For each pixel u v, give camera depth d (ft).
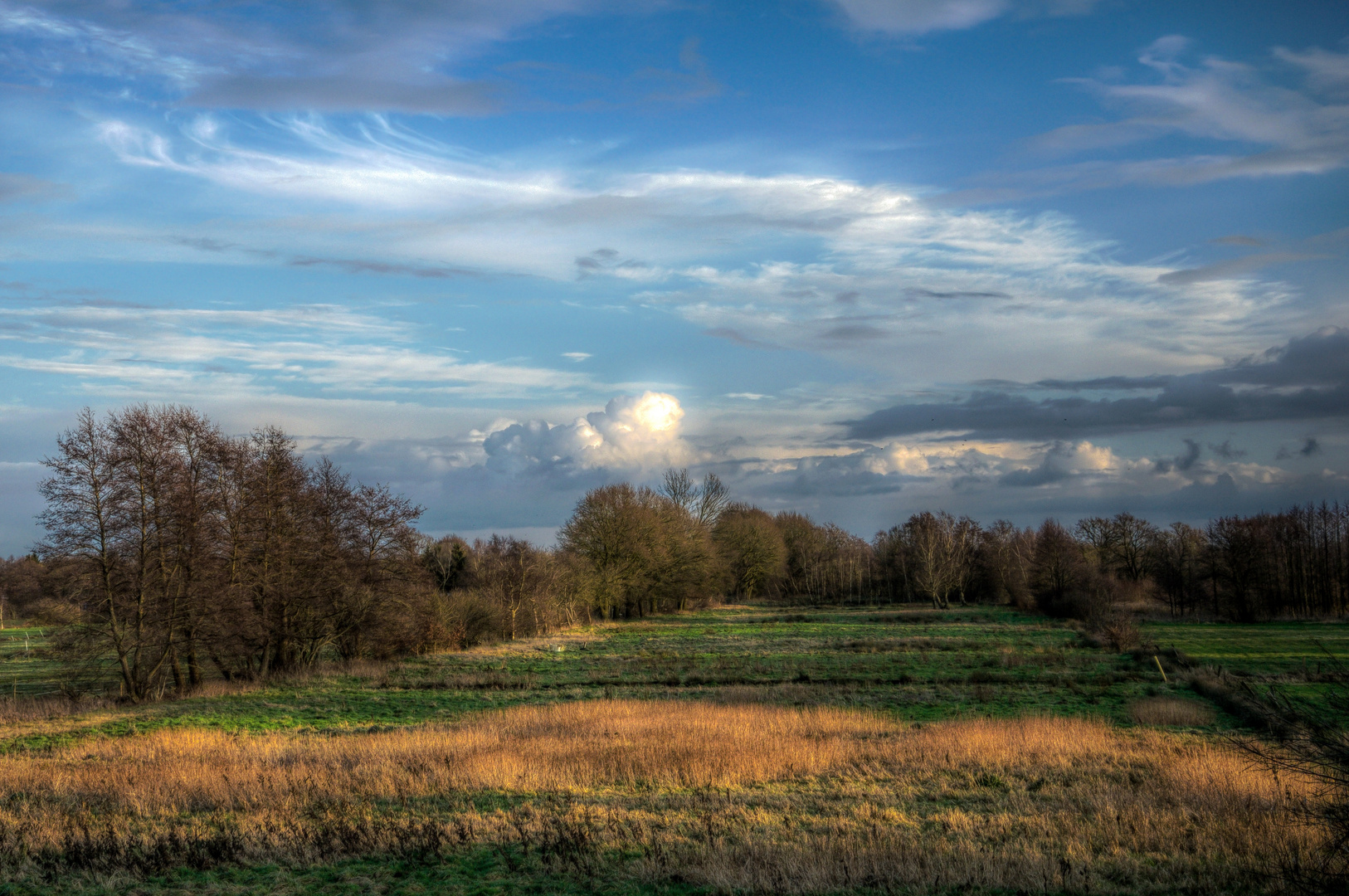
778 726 84.94
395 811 53.67
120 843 46.03
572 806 53.83
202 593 127.65
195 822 51.65
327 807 54.19
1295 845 38.06
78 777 64.13
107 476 120.37
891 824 48.16
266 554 146.41
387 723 99.86
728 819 49.47
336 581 150.41
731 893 36.40
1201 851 40.45
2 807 56.08
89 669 129.08
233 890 39.27
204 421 134.82
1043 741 72.74
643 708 101.35
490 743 76.07
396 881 40.09
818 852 41.19
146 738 87.25
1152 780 57.52
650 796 56.90
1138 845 42.09
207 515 131.03
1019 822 47.37
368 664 163.32
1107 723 88.94
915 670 146.51
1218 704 100.01
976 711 100.78
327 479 158.92
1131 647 171.32
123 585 121.39
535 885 38.70
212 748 78.07
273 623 146.92
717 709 100.32
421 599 170.19
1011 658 158.30
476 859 43.09
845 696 117.29
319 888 39.58
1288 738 33.94
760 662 163.53
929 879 37.01
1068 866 37.91
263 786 59.72
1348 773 30.96
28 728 99.86
